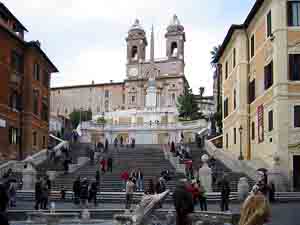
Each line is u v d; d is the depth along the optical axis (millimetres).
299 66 37156
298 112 36719
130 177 34469
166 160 46719
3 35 46531
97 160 48219
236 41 48062
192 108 97688
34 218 23422
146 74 139125
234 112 49219
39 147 55688
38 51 53844
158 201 16125
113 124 93938
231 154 47156
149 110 103500
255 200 9539
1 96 46062
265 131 40156
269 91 39156
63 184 37688
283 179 35562
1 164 43562
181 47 139000
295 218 22047
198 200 27984
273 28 38062
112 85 142000
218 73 69000
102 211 25578
